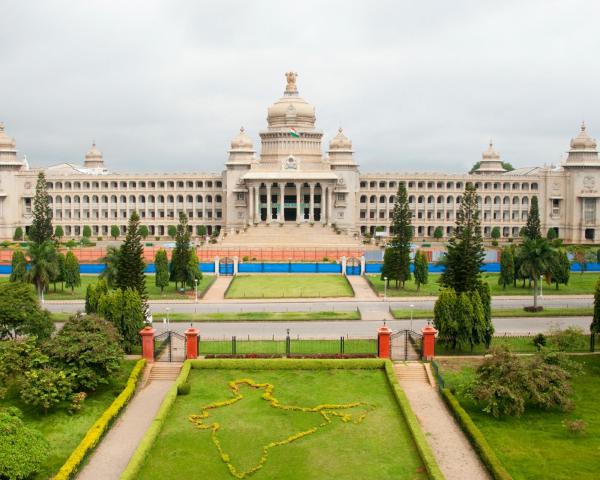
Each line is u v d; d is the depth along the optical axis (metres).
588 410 66.94
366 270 150.50
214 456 57.72
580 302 116.94
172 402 67.50
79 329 73.94
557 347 79.12
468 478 54.19
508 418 65.31
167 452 58.25
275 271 152.12
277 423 63.88
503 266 129.62
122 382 73.31
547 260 109.69
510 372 66.31
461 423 63.47
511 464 55.97
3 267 151.25
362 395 70.12
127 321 81.88
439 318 82.31
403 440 60.62
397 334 83.88
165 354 82.19
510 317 104.31
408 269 128.62
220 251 169.62
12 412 58.88
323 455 57.88
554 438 60.88
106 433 62.41
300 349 83.25
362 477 54.19
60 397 67.00
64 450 59.12
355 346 84.50
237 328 96.38
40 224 174.12
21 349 70.00
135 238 94.44
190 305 114.69
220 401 68.62
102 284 89.69
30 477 54.31
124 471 53.19
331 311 108.25
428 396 71.12
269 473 54.94
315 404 67.88
